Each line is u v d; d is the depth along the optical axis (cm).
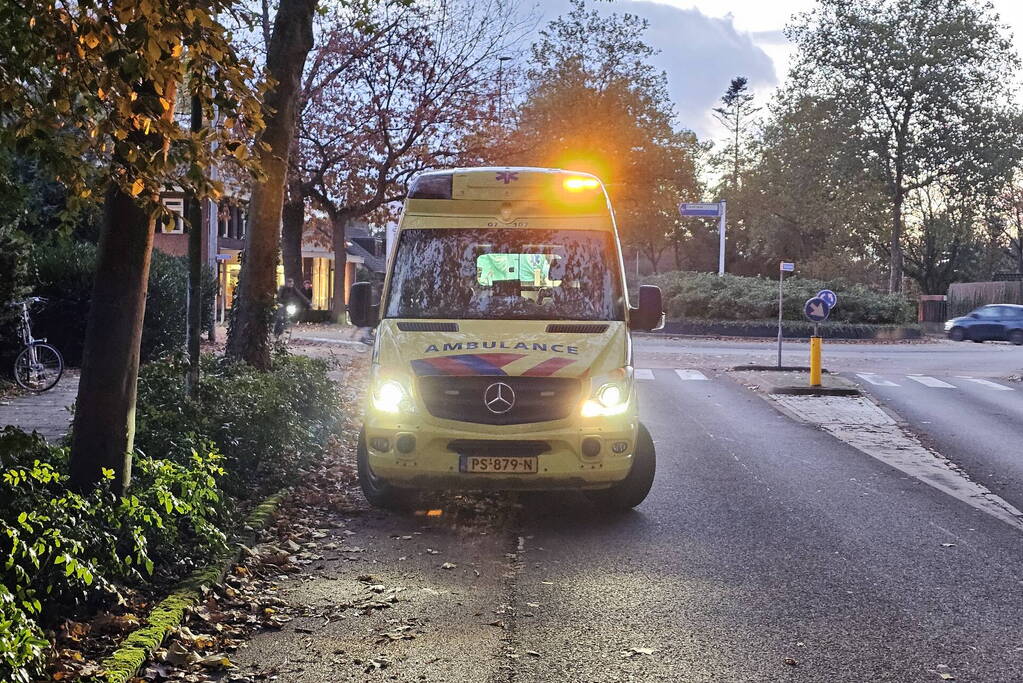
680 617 614
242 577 685
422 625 598
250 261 1458
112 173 539
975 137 5456
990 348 4091
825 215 6119
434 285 925
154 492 672
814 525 880
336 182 4134
